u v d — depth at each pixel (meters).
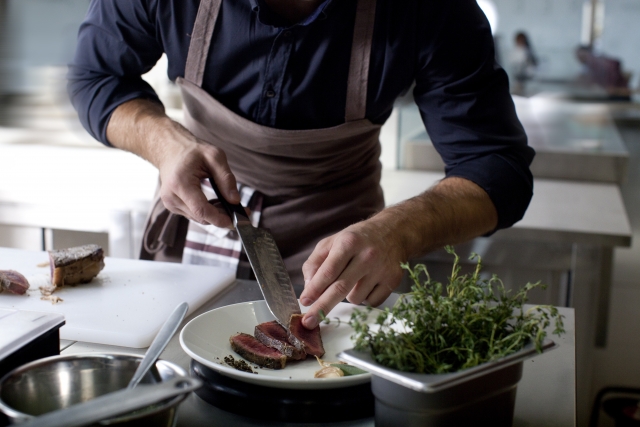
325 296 0.94
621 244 1.79
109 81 1.41
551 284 1.88
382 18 1.21
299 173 1.39
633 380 2.49
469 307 0.69
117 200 2.03
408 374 0.59
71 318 1.04
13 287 1.13
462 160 1.30
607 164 2.41
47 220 2.11
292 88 1.26
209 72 1.29
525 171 1.27
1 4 2.84
